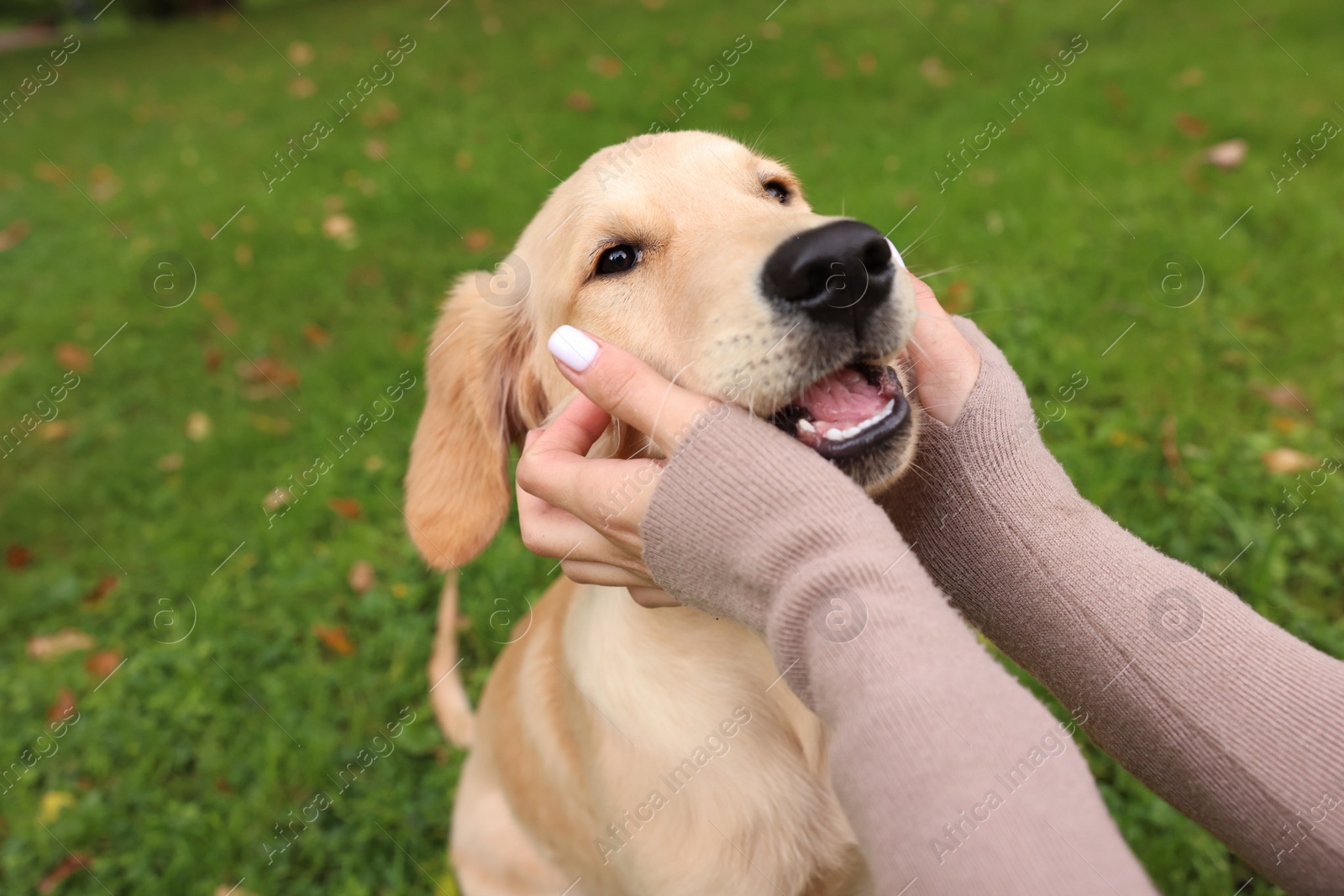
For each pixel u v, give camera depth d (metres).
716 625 0.27
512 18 1.42
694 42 1.12
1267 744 0.19
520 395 0.32
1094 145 0.75
